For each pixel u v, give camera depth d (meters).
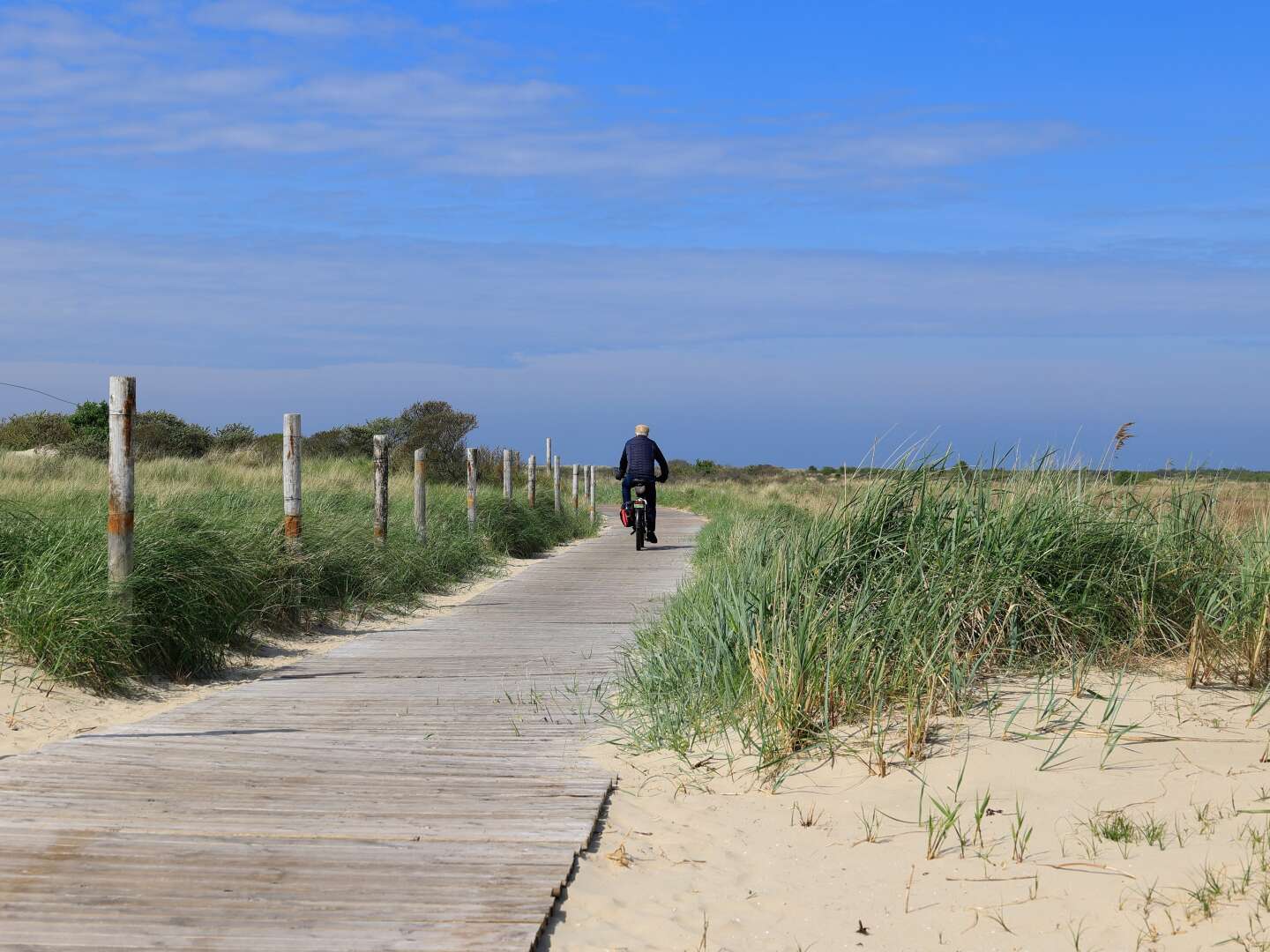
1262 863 3.95
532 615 12.62
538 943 3.70
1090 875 4.05
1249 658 6.62
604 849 4.60
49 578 7.83
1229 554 7.76
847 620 6.71
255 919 3.73
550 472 35.44
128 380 8.04
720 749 6.08
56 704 6.97
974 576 7.18
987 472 8.27
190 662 8.40
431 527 17.45
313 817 4.83
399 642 10.55
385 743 6.27
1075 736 5.63
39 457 22.42
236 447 35.53
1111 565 7.63
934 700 6.29
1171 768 5.09
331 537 12.53
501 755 6.04
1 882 3.99
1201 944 3.47
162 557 8.46
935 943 3.70
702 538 22.12
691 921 3.91
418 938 3.62
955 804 4.89
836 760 5.65
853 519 7.89
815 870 4.37
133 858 4.28
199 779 5.38
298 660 9.48
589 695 7.78
